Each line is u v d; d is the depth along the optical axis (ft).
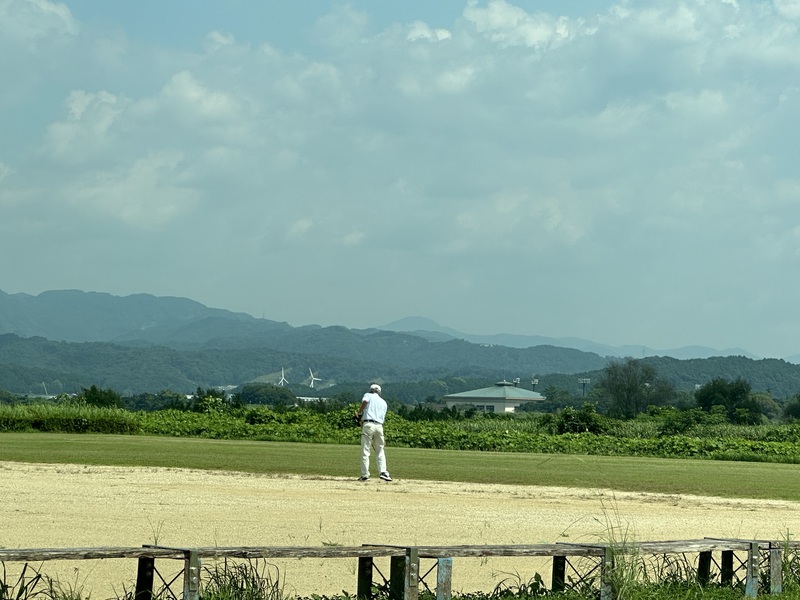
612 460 120.57
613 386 433.89
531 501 63.46
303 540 43.14
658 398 428.56
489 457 115.44
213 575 31.12
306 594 33.09
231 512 52.44
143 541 41.55
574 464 106.01
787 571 36.86
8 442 119.96
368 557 30.71
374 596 30.99
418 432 154.20
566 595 33.17
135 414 175.22
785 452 143.54
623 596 32.58
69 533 43.32
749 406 338.13
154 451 105.40
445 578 30.66
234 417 190.39
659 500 67.05
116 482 67.67
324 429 166.81
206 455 100.78
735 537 48.57
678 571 36.76
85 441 126.62
